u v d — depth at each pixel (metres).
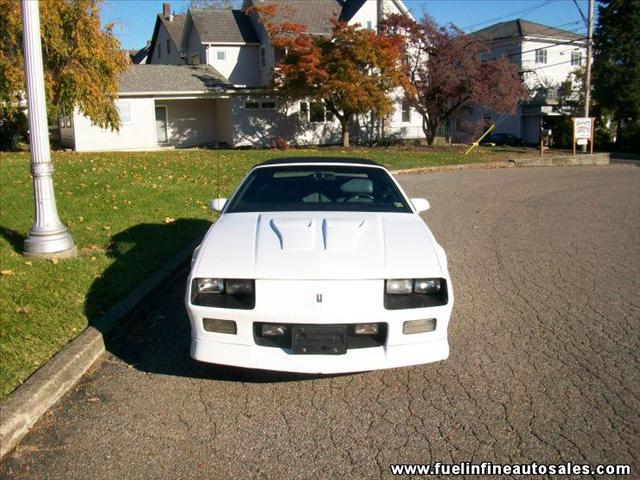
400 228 4.61
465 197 13.81
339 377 4.35
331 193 5.29
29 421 3.61
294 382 4.27
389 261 4.06
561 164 25.88
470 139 36.62
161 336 5.14
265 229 4.49
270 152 24.00
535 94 44.56
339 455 3.37
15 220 8.41
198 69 31.56
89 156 18.58
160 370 4.47
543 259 7.86
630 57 38.91
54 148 28.77
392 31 29.91
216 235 4.50
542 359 4.62
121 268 6.61
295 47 26.69
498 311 5.76
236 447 3.45
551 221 10.70
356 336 3.95
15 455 3.34
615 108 39.56
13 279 5.94
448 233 9.62
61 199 10.07
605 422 3.68
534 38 43.91
